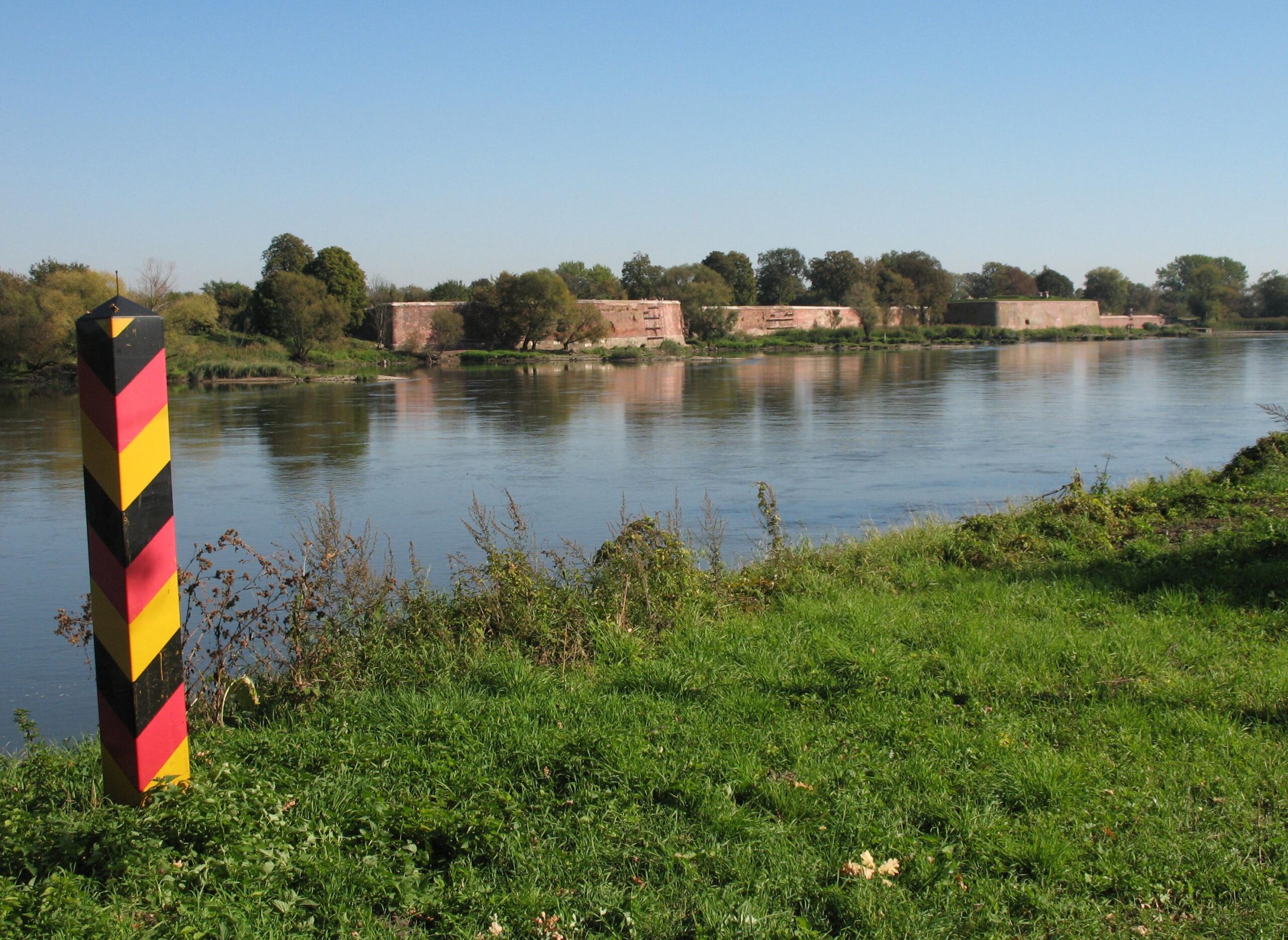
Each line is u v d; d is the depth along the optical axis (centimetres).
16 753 728
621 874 445
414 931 399
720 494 2255
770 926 400
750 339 11288
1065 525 1216
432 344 9362
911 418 3775
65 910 372
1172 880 434
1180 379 5578
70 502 2266
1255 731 586
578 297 12094
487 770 550
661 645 818
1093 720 612
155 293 6838
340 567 943
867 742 584
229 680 760
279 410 4566
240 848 427
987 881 434
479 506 1405
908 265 14088
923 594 973
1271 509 1237
